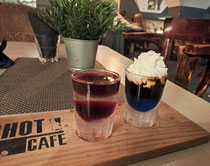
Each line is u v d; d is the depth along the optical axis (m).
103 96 0.14
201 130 0.17
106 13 0.30
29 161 0.12
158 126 0.18
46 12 0.33
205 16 2.19
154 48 1.94
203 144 0.17
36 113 0.19
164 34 0.90
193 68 0.59
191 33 0.71
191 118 0.21
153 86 0.16
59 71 0.34
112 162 0.13
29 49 0.53
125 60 0.47
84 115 0.14
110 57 0.50
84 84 0.14
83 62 0.33
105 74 0.16
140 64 0.18
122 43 1.59
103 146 0.14
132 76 0.17
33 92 0.24
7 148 0.13
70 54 0.33
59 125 0.17
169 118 0.20
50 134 0.15
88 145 0.14
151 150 0.14
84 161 0.13
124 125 0.18
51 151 0.13
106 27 0.31
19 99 0.22
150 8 2.11
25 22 0.84
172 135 0.16
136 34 1.34
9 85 0.26
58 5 0.30
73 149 0.14
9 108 0.19
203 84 0.58
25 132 0.15
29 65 0.36
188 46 0.59
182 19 0.79
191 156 0.15
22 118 0.17
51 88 0.26
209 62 0.56
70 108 0.20
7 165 0.12
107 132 0.15
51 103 0.21
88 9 0.29
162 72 0.17
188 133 0.17
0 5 0.81
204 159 0.14
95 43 0.32
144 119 0.17
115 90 0.15
